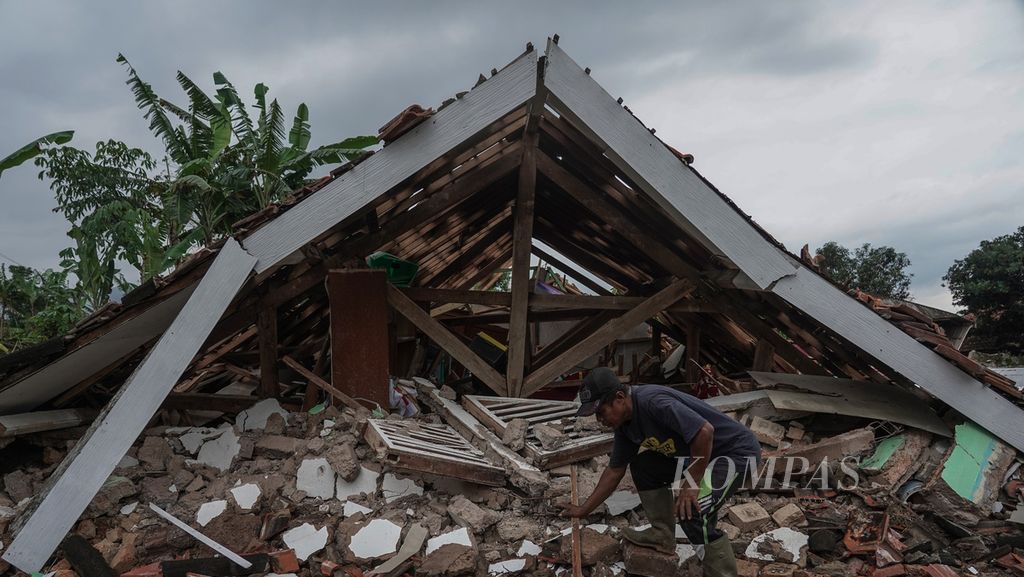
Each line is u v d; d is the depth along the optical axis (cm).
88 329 417
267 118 1236
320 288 596
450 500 398
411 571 349
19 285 1472
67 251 1416
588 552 349
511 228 855
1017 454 479
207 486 424
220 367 612
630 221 546
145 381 398
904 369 485
